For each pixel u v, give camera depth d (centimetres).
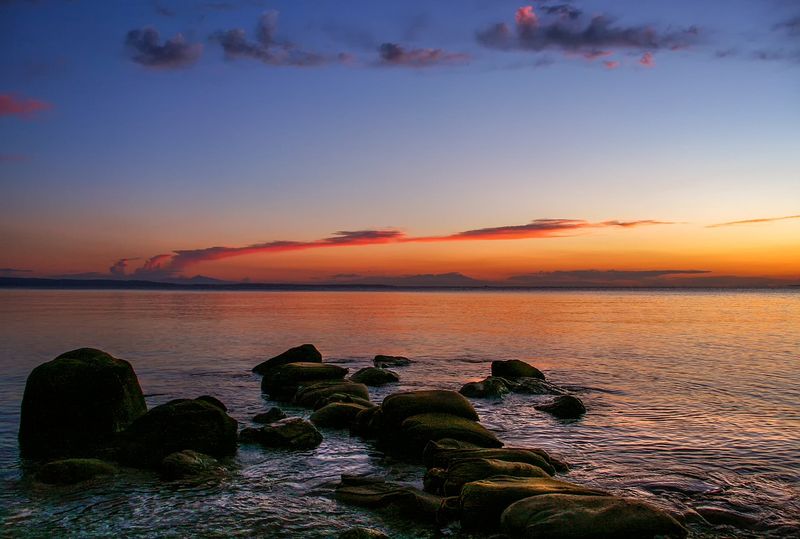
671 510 1264
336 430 2012
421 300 19362
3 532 1160
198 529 1179
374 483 1421
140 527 1187
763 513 1264
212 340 5091
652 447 1775
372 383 2933
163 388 2789
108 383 1841
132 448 1628
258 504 1314
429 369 3469
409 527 1185
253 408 2406
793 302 17838
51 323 6988
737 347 4594
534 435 1928
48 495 1365
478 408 2345
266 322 7556
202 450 1653
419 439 1689
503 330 6372
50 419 1775
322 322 7688
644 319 8444
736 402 2439
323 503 1321
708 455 1689
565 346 4706
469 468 1352
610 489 1405
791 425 2039
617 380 3003
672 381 2967
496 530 1158
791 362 3684
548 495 1154
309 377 2703
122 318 8106
